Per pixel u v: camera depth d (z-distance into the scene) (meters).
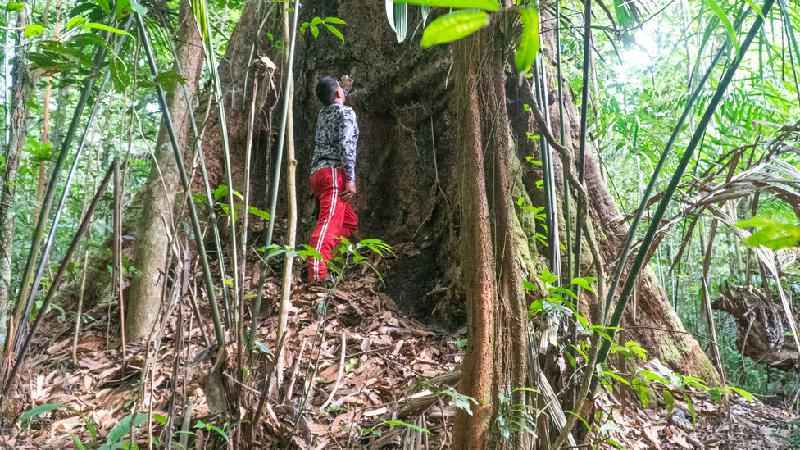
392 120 4.16
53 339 3.34
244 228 1.92
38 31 1.50
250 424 1.89
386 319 3.44
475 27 0.46
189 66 3.21
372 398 2.62
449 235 3.58
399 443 2.13
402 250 3.81
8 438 2.02
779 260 2.80
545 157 2.12
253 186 4.25
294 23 1.94
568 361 1.88
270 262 3.88
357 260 2.43
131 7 1.58
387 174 4.13
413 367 2.95
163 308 2.01
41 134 4.04
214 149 4.11
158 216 3.40
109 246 3.85
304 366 2.86
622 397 2.45
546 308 1.76
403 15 1.66
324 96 3.69
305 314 3.37
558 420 1.78
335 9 4.42
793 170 1.71
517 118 3.45
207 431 2.09
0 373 1.69
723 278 4.78
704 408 2.83
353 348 3.10
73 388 2.83
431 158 3.87
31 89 1.80
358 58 4.26
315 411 2.37
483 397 1.62
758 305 3.57
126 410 2.56
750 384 3.91
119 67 1.67
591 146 3.71
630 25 2.52
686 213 1.86
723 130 3.61
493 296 1.65
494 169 1.69
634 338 3.18
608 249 3.35
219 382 1.87
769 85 3.48
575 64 4.38
